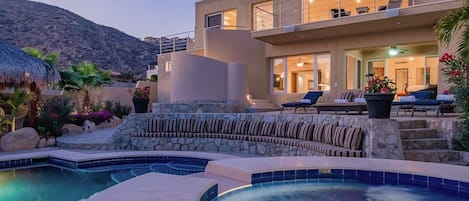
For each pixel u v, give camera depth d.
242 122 10.22
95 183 6.67
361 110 10.12
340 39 14.27
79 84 17.94
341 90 14.13
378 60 15.59
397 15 11.24
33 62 11.41
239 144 9.98
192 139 10.60
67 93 17.94
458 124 7.08
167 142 10.81
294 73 15.93
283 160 6.25
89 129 14.30
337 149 6.89
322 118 8.64
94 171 7.73
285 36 14.41
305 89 15.59
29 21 57.59
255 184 5.39
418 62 14.91
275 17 16.34
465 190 4.86
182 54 15.00
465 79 7.22
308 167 5.74
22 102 11.27
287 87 16.09
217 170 5.95
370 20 11.85
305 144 7.82
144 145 10.93
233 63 15.26
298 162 6.05
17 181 6.79
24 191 6.00
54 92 17.48
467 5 7.50
